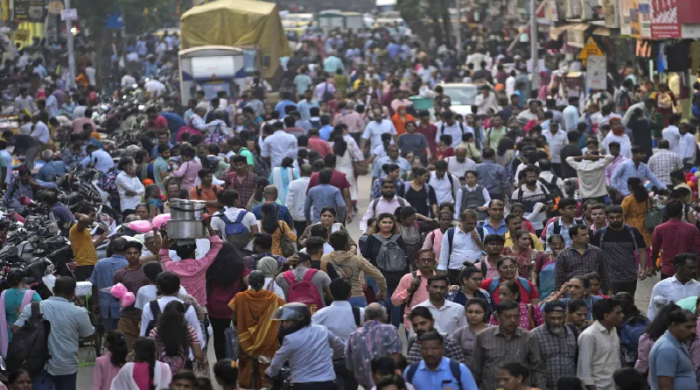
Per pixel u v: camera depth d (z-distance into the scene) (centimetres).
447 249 3559
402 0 15975
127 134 7044
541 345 2484
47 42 13800
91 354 3566
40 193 4434
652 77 8531
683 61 7150
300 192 4819
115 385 2383
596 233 3531
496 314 2722
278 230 3738
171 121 7406
